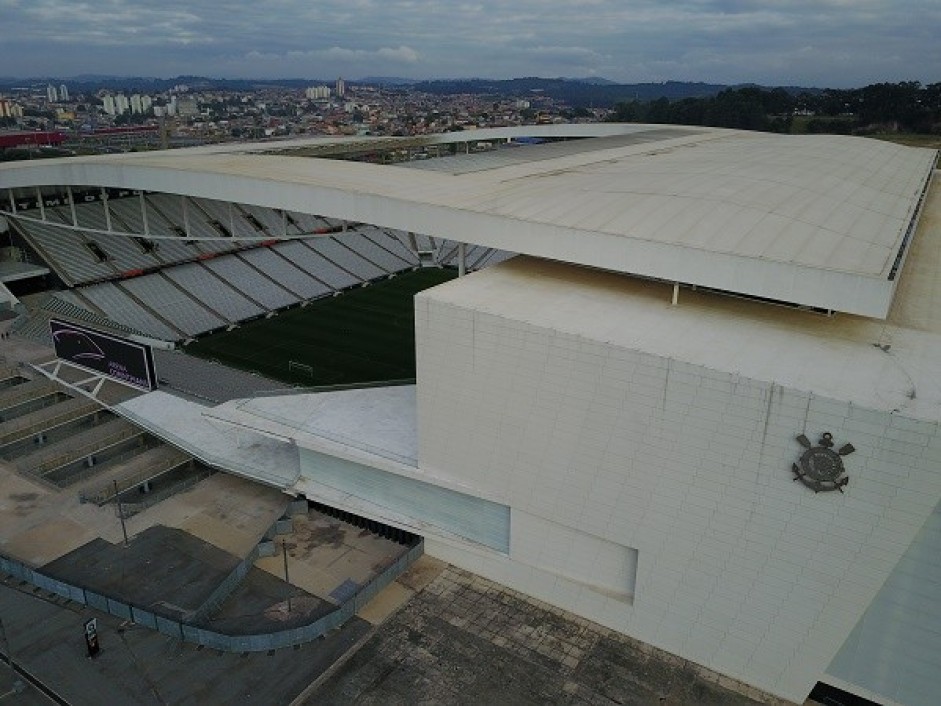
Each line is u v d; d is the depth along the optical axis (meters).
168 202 69.62
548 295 27.08
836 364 21.91
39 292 59.81
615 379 23.05
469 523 29.11
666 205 28.53
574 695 23.97
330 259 73.38
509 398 25.45
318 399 34.78
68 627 27.00
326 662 25.33
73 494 35.34
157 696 24.00
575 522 25.77
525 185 35.31
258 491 35.81
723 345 23.02
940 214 41.44
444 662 25.28
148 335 54.56
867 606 21.41
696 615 24.50
